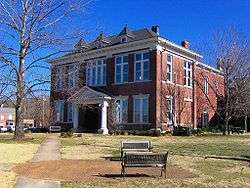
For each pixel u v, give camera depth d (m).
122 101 48.69
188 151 22.62
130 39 49.75
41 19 31.22
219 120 57.84
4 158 18.34
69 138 34.88
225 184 12.33
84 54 51.72
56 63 51.25
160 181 12.73
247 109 49.00
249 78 47.53
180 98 49.53
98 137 37.25
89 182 12.40
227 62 47.25
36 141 29.84
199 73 55.41
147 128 45.62
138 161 13.47
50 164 16.53
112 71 50.12
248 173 14.65
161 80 46.38
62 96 53.91
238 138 37.31
